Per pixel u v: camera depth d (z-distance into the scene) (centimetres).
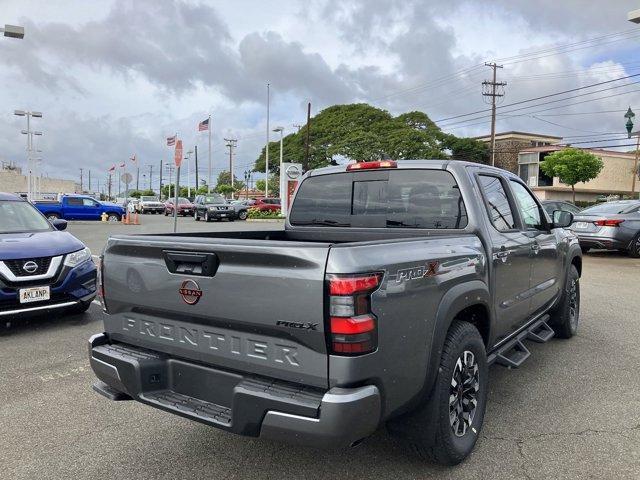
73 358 555
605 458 337
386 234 423
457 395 325
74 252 685
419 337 282
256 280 262
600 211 1422
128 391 314
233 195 7275
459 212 384
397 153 5181
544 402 429
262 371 267
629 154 5812
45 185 9731
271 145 7019
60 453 351
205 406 289
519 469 324
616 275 1093
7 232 717
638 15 1459
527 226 477
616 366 518
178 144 1029
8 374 506
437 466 328
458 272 323
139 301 317
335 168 460
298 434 246
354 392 243
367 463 333
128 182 3094
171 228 2547
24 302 625
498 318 390
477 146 5550
